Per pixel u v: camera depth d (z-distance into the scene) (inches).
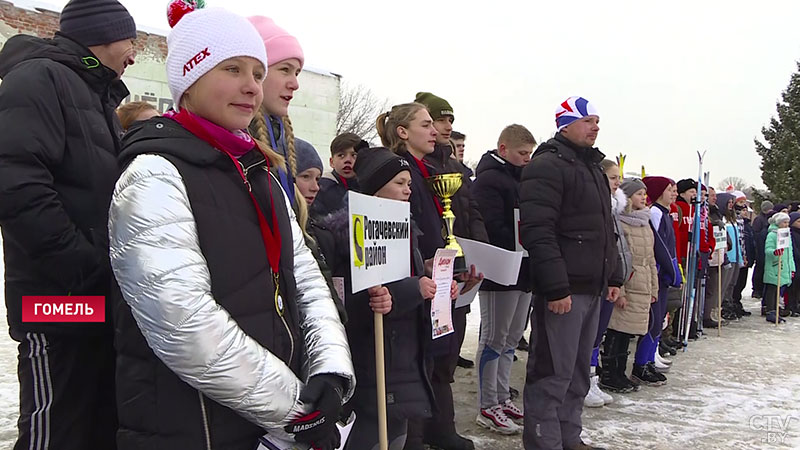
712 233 301.0
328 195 137.9
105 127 82.1
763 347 276.8
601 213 137.2
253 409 53.8
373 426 100.2
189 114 60.1
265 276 59.4
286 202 68.5
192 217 55.4
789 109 1096.2
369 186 106.8
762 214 416.2
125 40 86.3
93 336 76.9
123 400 55.3
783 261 345.4
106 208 78.8
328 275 83.7
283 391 55.1
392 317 101.0
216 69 59.6
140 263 52.2
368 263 89.9
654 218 222.2
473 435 159.5
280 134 93.8
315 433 56.9
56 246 72.0
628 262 191.5
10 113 72.4
